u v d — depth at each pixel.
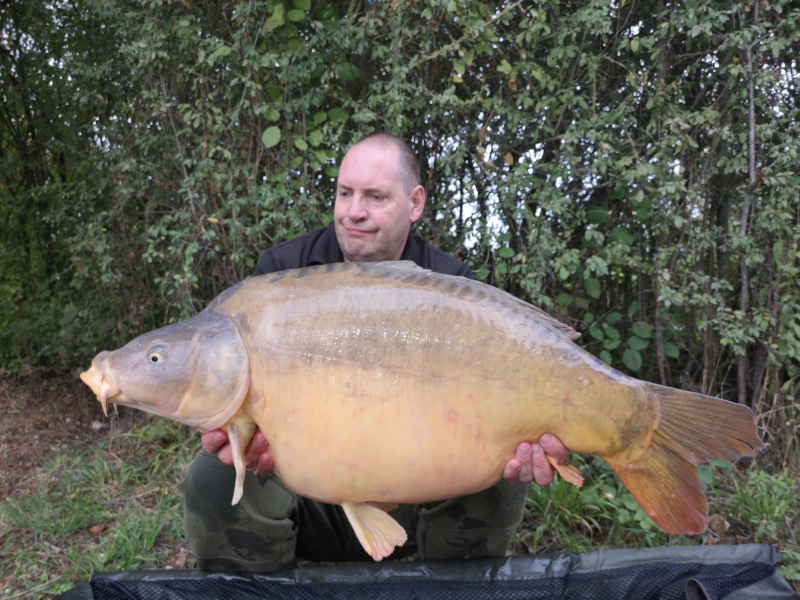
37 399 4.92
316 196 3.82
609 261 3.45
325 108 3.96
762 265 3.48
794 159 3.21
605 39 3.40
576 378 1.58
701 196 3.52
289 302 1.61
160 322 4.78
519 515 2.17
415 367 1.56
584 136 3.56
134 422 4.30
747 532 2.88
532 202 3.68
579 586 1.88
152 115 4.07
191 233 3.97
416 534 2.37
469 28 3.37
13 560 2.82
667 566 1.95
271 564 2.19
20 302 5.73
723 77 3.45
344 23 3.64
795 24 3.15
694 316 3.78
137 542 2.88
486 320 1.59
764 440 3.48
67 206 5.07
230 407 1.56
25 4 5.45
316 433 1.56
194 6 3.97
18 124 5.96
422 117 3.73
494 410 1.57
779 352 3.37
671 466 1.61
